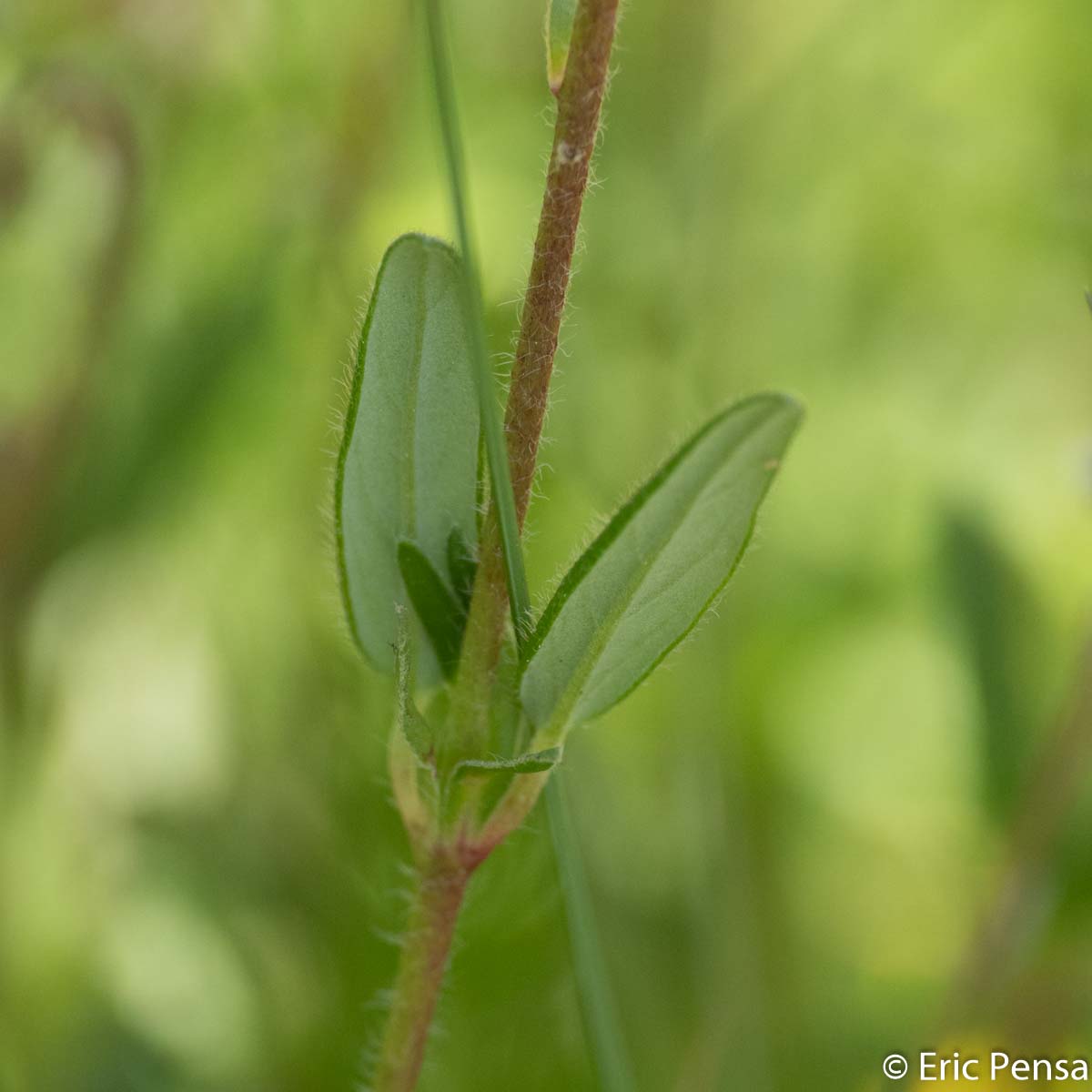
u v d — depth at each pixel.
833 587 0.34
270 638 0.28
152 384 0.27
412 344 0.22
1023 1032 0.26
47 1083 0.26
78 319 0.27
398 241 0.22
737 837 0.29
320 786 0.27
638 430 0.31
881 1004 0.28
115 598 0.28
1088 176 0.36
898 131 0.36
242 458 0.28
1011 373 0.37
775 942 0.28
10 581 0.27
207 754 0.28
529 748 0.22
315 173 0.30
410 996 0.22
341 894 0.26
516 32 0.34
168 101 0.29
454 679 0.22
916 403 0.36
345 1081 0.26
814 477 0.35
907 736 0.31
